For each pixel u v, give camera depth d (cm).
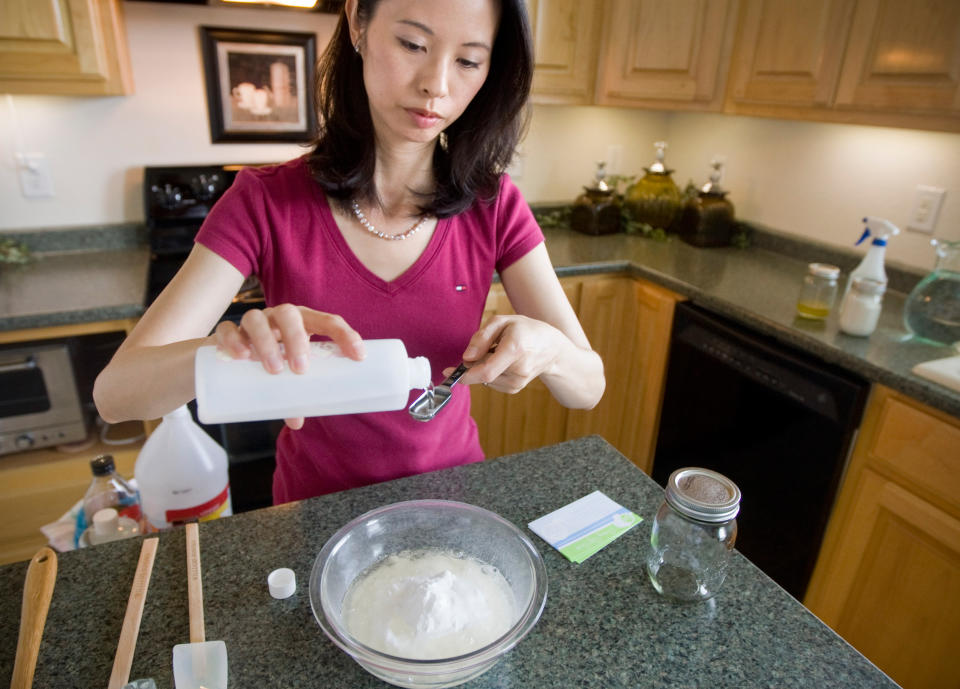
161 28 189
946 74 138
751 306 172
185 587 70
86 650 62
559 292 106
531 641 65
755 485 174
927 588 135
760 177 231
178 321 81
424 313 98
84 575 71
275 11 198
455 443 106
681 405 199
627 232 248
